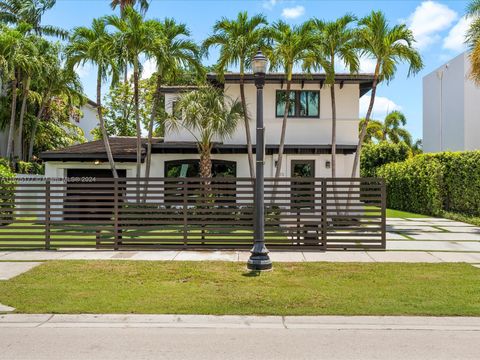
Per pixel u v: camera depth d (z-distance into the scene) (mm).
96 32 15633
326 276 8594
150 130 16938
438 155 22422
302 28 15836
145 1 29547
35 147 26844
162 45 15094
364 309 6613
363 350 5211
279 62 15953
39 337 5629
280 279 8344
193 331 5875
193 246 11734
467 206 19922
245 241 11797
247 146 17672
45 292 7438
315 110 19609
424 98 35656
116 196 11859
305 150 19000
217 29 16031
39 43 22109
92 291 7500
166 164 19188
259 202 9242
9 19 27766
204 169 17125
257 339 5578
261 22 15938
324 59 15961
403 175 26156
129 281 8180
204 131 16578
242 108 17125
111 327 6016
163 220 12062
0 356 4992
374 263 9891
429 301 6992
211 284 7973
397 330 5930
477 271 9078
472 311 6520
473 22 16578
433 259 10445
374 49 16016
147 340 5527
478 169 19000
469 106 28969
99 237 11828
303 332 5852
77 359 4910
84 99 24828
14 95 22109
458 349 5246
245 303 6895
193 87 19656
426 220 20188
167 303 6871
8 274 8805
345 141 19484
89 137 37344
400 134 43062
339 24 16016
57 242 13516
